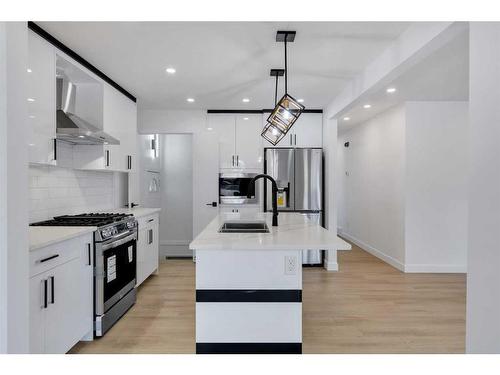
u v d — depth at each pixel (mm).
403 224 4781
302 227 2650
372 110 5359
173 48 2961
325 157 5266
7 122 1451
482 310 1569
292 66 3402
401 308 3379
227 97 4672
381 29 2568
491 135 1528
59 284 2197
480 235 1587
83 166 3557
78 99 3576
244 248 1882
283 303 2035
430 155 4715
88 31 2637
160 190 6934
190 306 3434
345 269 4941
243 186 5465
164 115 5457
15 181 1498
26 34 1587
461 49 2762
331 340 2672
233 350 2033
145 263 4086
